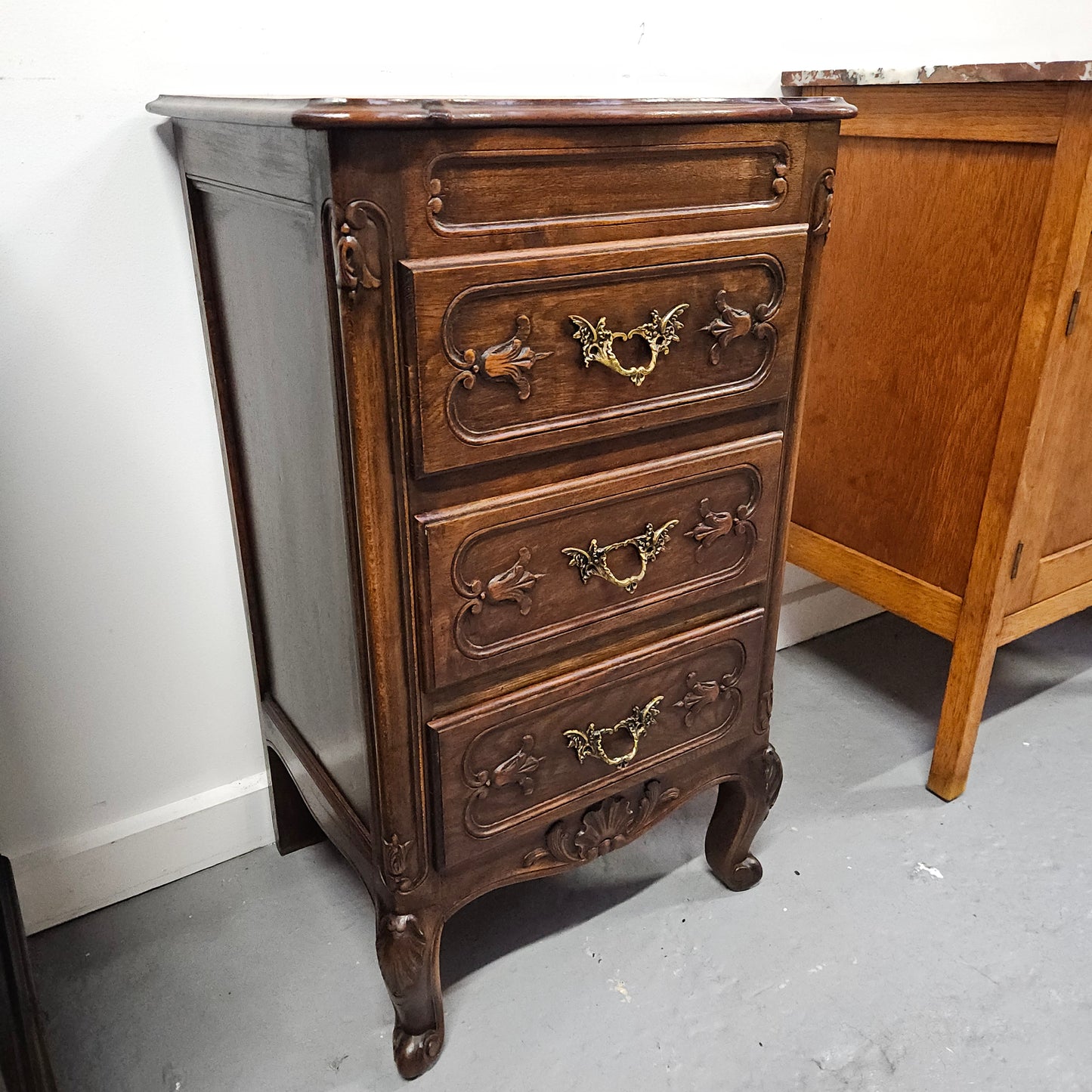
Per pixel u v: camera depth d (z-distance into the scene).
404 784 0.83
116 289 0.96
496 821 0.89
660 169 0.75
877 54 1.41
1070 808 1.33
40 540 1.00
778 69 1.33
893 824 1.30
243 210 0.82
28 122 0.88
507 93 1.12
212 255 0.94
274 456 0.91
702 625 0.97
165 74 0.92
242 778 1.24
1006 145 1.10
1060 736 1.48
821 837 1.28
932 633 1.80
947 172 1.17
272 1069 0.97
